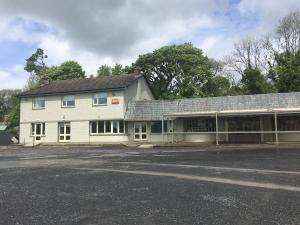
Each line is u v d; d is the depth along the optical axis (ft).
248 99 124.26
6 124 228.63
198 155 75.87
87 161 69.26
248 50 211.41
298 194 33.04
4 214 28.84
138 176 46.70
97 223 25.62
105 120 140.46
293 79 162.61
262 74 186.29
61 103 148.05
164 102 136.46
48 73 226.79
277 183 38.63
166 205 30.25
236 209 28.22
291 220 25.04
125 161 66.95
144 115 135.23
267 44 198.49
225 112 114.01
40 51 304.50
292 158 63.98
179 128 131.23
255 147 97.81
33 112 152.76
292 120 117.70
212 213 27.27
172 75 205.98
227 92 199.31
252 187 36.76
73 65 227.61
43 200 33.68
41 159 77.30
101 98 141.79
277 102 118.93
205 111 123.65
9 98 320.09
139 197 33.71
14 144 150.51
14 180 46.55
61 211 29.30
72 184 42.09
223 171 48.70
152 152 88.79
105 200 32.86
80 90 143.33
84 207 30.45
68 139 146.72
